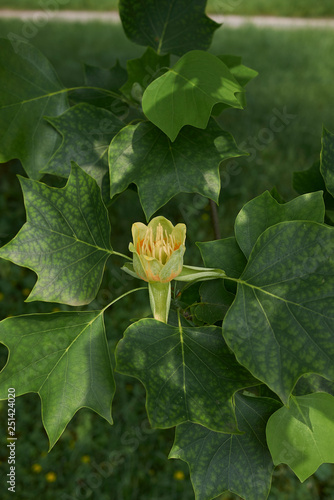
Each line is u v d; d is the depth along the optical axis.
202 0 0.89
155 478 2.04
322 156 0.79
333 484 2.05
